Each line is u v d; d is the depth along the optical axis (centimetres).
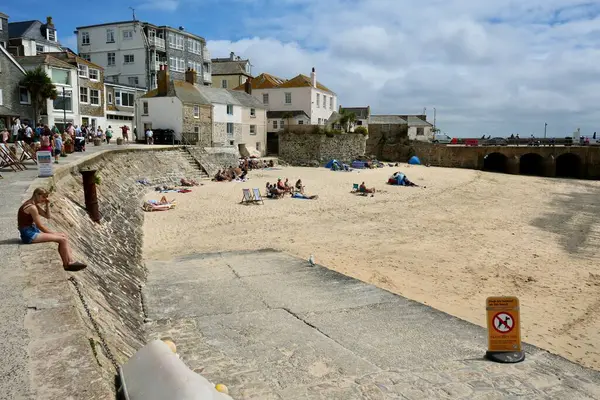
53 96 3969
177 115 4466
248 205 2662
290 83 6141
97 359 420
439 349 795
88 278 802
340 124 6084
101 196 1834
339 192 3322
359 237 1998
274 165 5059
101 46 6212
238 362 726
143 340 745
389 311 995
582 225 2439
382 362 734
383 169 5038
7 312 500
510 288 1365
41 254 701
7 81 3719
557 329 1069
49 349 422
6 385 363
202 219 2262
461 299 1256
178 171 3462
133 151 3062
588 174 5525
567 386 672
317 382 658
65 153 2341
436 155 6281
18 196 1209
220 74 7575
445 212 2716
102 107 4822
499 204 3130
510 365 738
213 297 1072
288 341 816
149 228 2038
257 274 1288
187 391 357
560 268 1595
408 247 1842
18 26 5834
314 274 1293
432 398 616
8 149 1833
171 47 6419
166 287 1149
